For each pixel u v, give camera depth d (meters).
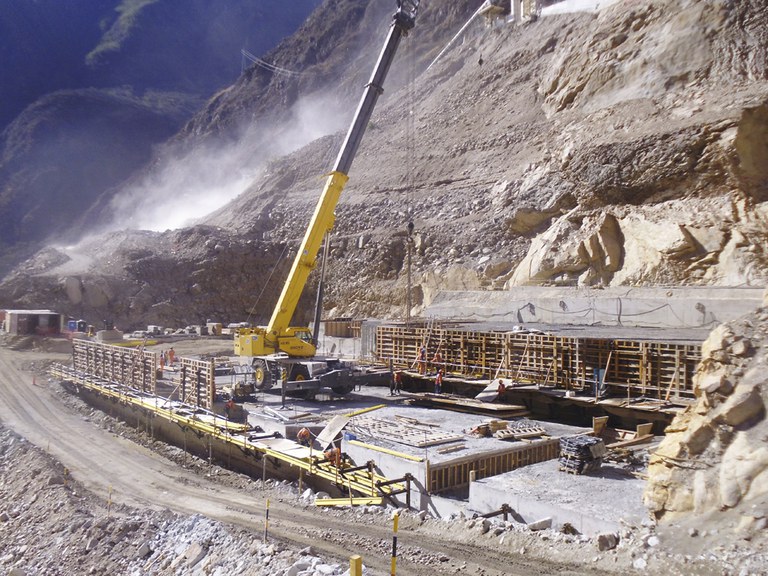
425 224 53.34
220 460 20.39
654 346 19.98
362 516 13.35
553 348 22.50
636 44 45.97
